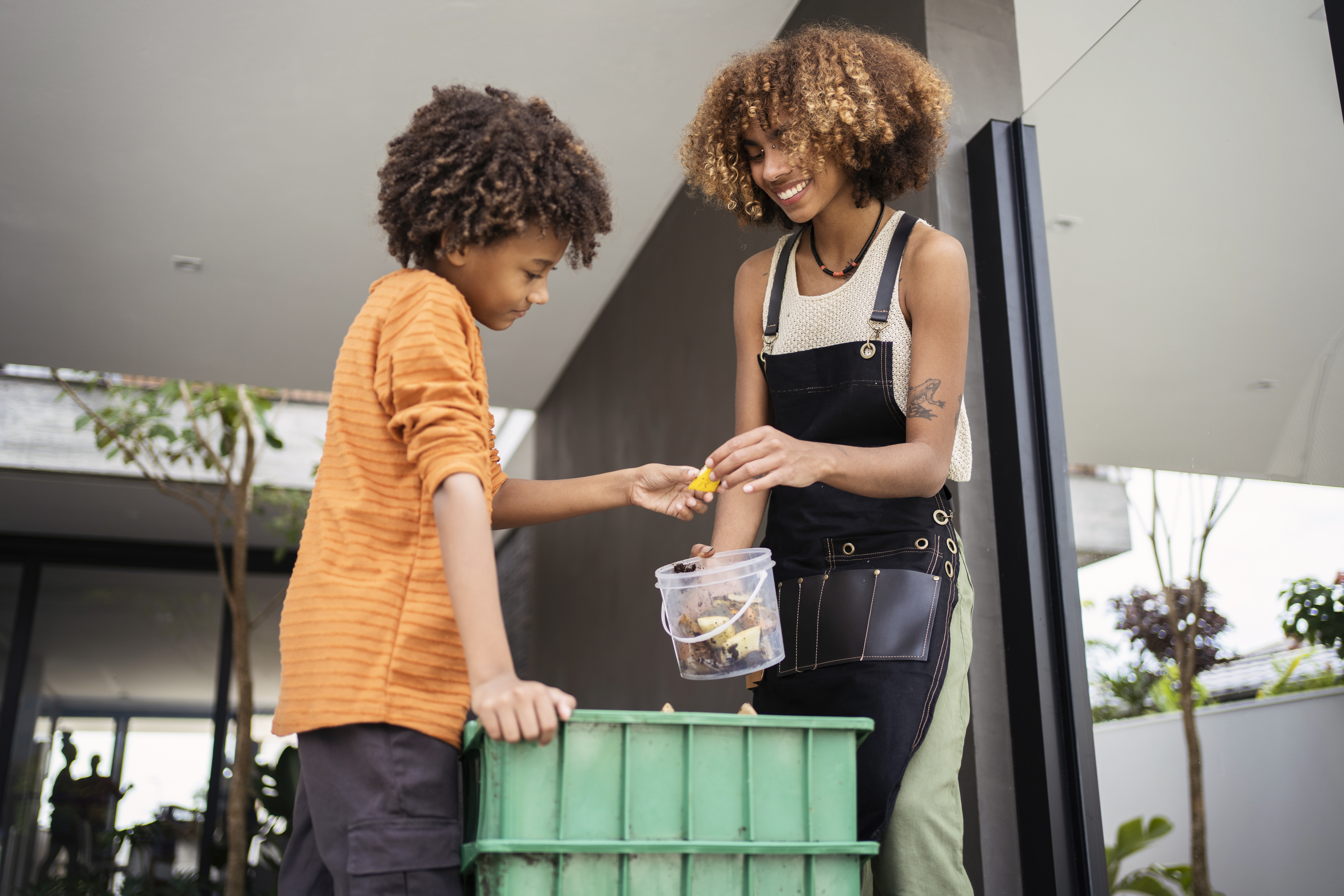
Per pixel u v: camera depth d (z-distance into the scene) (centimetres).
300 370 477
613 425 412
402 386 107
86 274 393
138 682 685
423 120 119
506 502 144
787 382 155
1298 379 156
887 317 147
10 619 677
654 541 364
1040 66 228
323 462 115
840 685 136
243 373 480
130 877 645
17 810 648
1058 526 189
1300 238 154
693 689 315
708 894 99
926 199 213
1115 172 189
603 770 99
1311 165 152
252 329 439
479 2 272
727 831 100
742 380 168
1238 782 163
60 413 579
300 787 121
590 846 96
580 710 117
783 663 142
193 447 547
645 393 375
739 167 160
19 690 665
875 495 131
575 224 118
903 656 135
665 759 100
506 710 94
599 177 123
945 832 135
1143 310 182
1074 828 174
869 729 106
